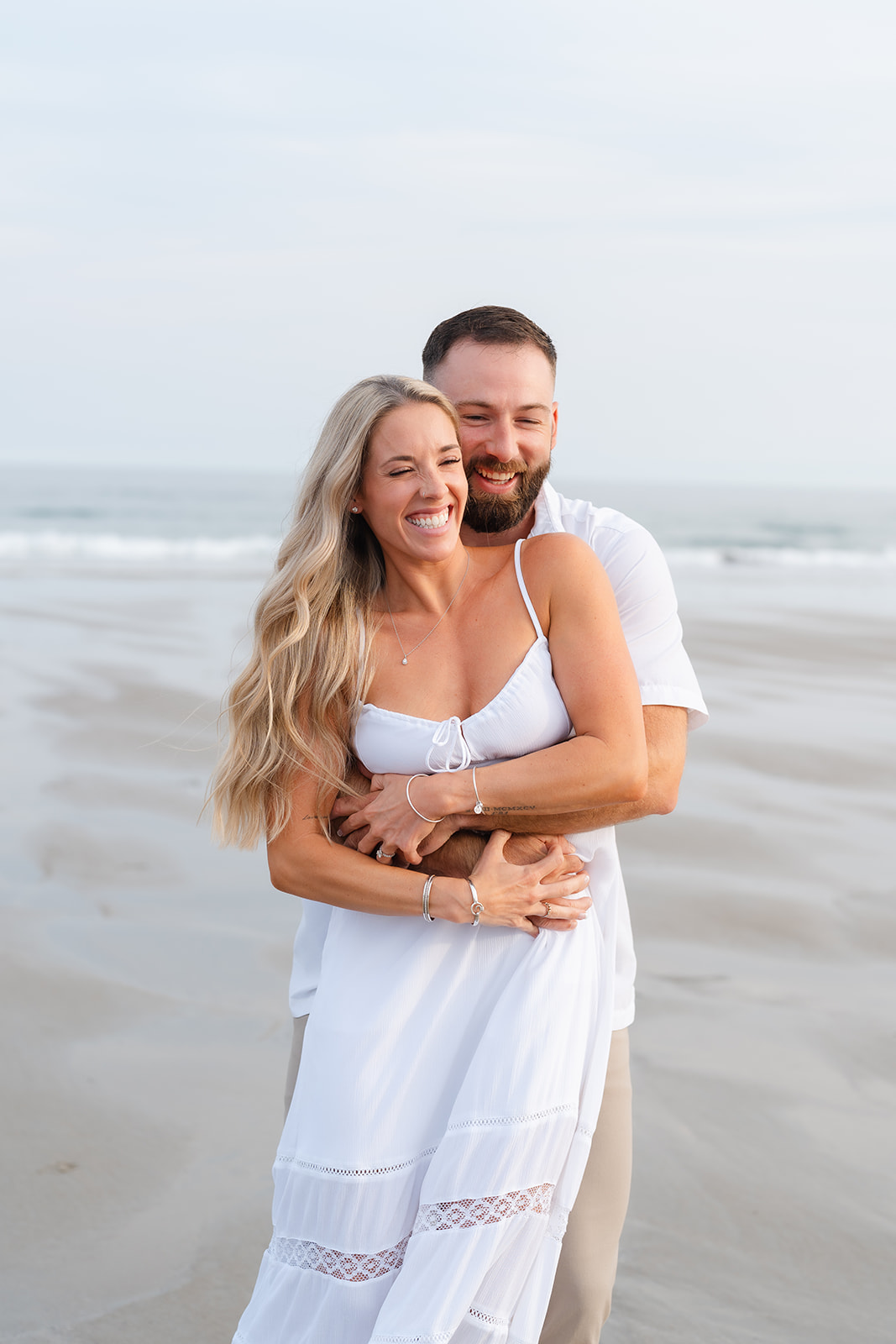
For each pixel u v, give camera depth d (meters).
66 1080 3.95
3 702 10.07
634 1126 3.75
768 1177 3.50
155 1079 3.98
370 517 2.35
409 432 2.29
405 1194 2.18
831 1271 3.12
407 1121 2.19
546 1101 2.16
